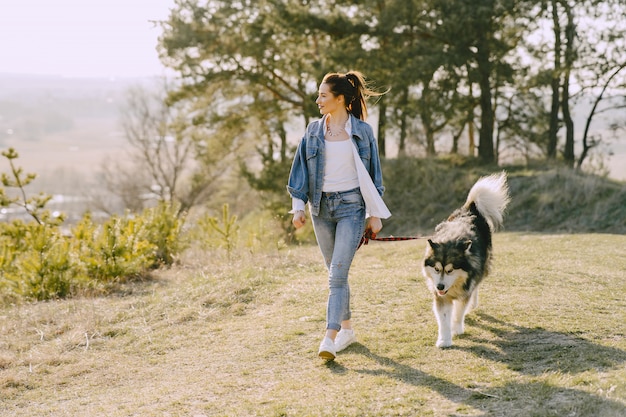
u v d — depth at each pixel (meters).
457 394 4.03
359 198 4.76
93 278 8.92
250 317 6.55
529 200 17.12
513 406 3.75
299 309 6.59
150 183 36.19
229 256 10.38
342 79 4.80
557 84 22.80
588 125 22.97
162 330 6.32
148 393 4.60
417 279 7.61
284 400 4.15
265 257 9.91
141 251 9.73
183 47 24.33
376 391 4.16
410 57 21.19
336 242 4.77
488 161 22.69
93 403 4.54
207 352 5.52
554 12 21.75
